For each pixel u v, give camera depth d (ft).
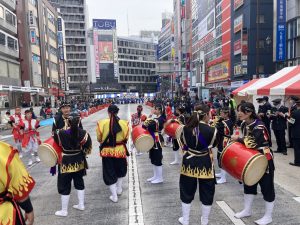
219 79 213.25
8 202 8.62
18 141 37.91
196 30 282.77
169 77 379.35
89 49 435.94
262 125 16.63
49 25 242.37
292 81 40.83
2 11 147.23
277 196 21.98
